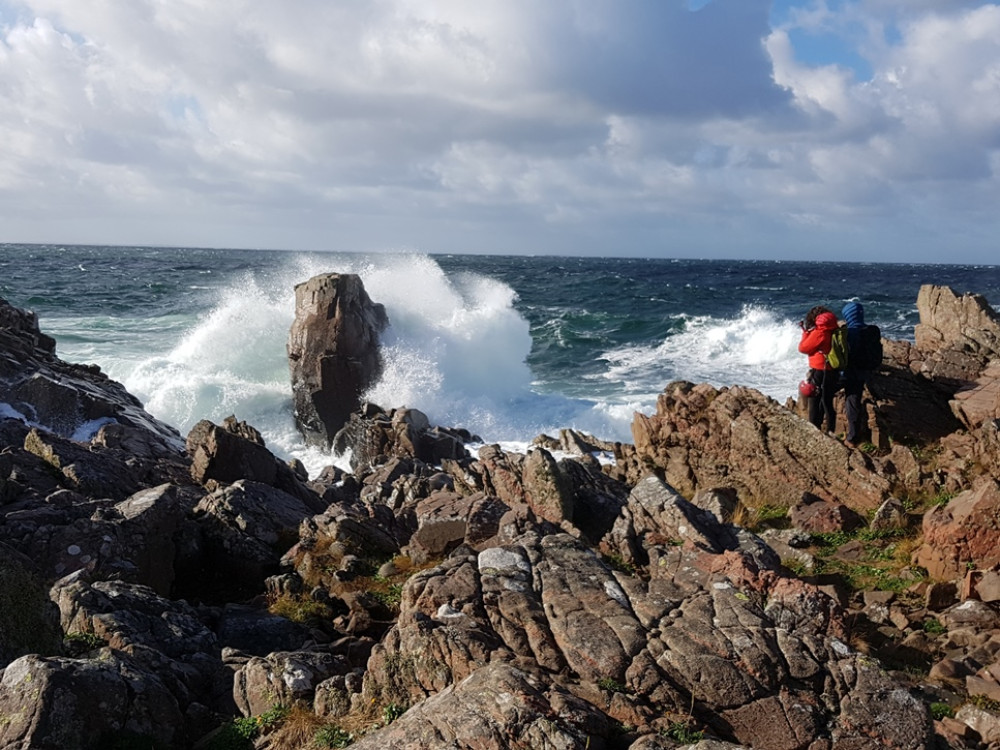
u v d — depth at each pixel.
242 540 11.03
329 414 25.44
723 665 5.54
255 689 6.33
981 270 184.62
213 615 8.66
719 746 4.60
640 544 9.57
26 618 6.28
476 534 10.37
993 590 8.16
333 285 25.78
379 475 17.25
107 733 5.38
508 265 167.88
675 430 14.77
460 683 5.28
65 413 17.14
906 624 8.13
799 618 6.08
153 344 36.81
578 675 5.65
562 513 10.81
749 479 13.39
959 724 5.96
